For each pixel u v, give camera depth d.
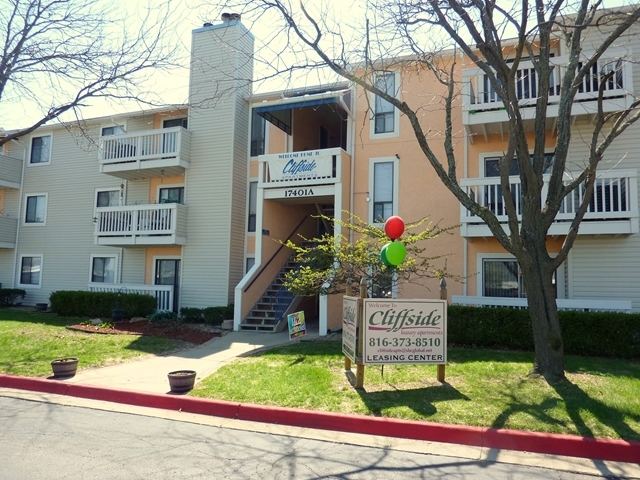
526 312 10.43
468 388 7.17
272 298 15.12
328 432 6.00
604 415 5.91
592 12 8.00
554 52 13.49
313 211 18.66
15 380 8.45
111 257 19.41
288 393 7.12
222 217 17.16
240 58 17.42
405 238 11.48
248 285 14.66
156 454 5.12
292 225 17.22
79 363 9.59
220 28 17.61
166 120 19.22
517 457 5.17
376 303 7.40
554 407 6.21
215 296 16.97
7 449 5.22
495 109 12.60
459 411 6.19
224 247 17.05
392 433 5.86
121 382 8.12
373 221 14.79
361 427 6.00
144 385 7.91
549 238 12.70
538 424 5.70
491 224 7.93
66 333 12.85
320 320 13.13
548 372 7.52
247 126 18.02
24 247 21.17
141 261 18.77
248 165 17.92
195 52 17.86
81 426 6.14
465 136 13.87
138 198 19.20
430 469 4.79
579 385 7.12
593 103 11.78
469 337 10.79
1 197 21.88
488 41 7.89
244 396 7.07
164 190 18.84
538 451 5.32
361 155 15.17
